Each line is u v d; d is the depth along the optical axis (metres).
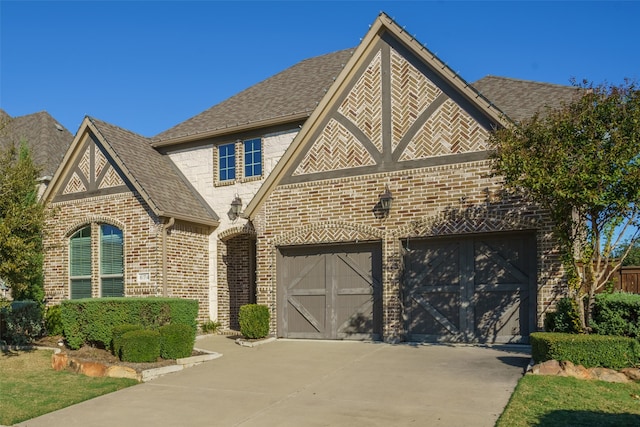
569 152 9.23
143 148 18.09
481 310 12.24
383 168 13.20
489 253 12.29
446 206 12.42
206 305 16.78
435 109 12.78
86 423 7.59
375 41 13.65
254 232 16.75
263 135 17.02
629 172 8.73
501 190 11.91
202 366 10.98
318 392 8.69
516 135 9.90
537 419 6.68
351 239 13.42
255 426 7.22
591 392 7.72
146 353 10.89
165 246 15.40
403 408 7.62
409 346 12.09
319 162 13.99
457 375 9.16
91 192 16.77
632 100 9.04
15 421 7.77
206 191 17.69
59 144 24.03
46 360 12.15
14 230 12.10
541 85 14.92
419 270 12.91
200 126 18.38
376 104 13.48
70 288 17.17
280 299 14.39
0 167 12.52
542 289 11.34
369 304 13.41
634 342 8.64
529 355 10.52
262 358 11.47
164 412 7.98
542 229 11.45
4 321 14.17
